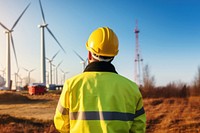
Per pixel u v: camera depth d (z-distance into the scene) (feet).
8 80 257.34
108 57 10.91
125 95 10.21
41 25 240.32
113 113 9.93
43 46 243.81
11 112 142.31
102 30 11.09
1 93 205.98
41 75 254.88
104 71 10.43
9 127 90.94
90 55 11.41
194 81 199.00
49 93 273.95
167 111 141.08
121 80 10.37
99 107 9.93
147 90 205.87
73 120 10.07
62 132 10.48
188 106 153.89
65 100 10.26
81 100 10.05
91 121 9.86
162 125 112.06
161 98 190.49
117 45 11.14
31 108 162.81
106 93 10.08
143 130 10.51
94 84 10.19
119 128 9.95
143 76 216.54
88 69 10.49
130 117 10.23
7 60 255.29
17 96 205.57
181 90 199.21
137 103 10.49
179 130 103.50
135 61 274.16
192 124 110.11
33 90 254.27
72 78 10.44
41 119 109.29
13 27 246.27
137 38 275.80
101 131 9.77
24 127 92.89
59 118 10.36
